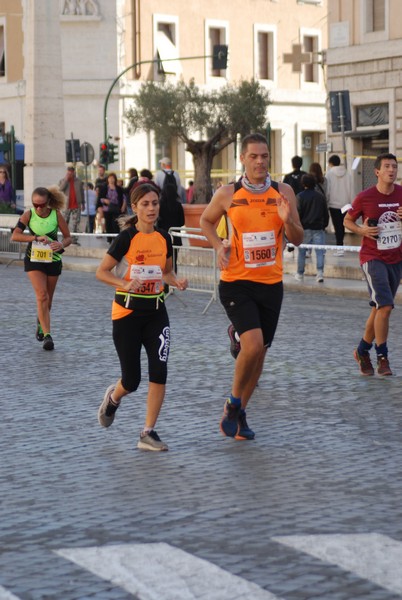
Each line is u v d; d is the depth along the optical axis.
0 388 20.23
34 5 56.94
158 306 15.69
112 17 97.69
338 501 12.78
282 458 14.96
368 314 31.58
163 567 10.40
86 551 10.91
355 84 63.94
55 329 27.89
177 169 101.00
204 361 23.16
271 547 10.98
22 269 47.88
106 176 61.72
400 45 61.22
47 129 57.16
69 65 98.25
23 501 12.90
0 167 57.59
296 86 108.81
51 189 25.03
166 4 100.25
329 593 9.68
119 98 98.06
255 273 15.86
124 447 15.67
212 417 17.66
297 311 32.19
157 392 15.57
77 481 13.80
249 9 105.31
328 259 44.59
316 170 44.41
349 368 22.25
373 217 20.98
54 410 18.27
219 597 9.60
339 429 16.75
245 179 15.93
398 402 18.84
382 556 10.68
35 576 10.22
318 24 110.44
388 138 62.97
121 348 15.83
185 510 12.40
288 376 21.34
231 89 83.94
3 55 101.50
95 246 52.88
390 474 14.09
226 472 14.20
